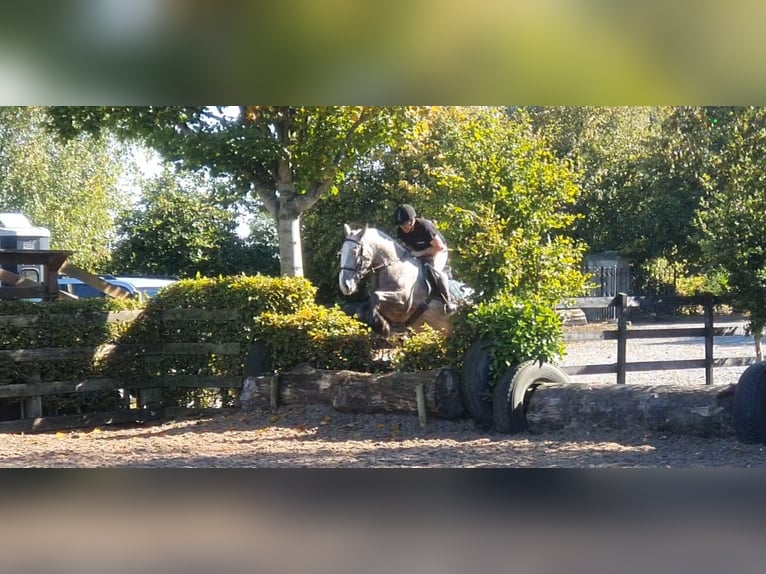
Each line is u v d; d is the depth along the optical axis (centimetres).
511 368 945
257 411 1104
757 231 1173
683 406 834
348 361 1108
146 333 1194
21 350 1087
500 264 1157
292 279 1197
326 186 1555
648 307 1246
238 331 1173
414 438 930
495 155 1254
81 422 1113
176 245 3036
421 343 1046
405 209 1248
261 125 1461
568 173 1291
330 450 864
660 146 3145
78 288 2183
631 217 3234
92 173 2902
